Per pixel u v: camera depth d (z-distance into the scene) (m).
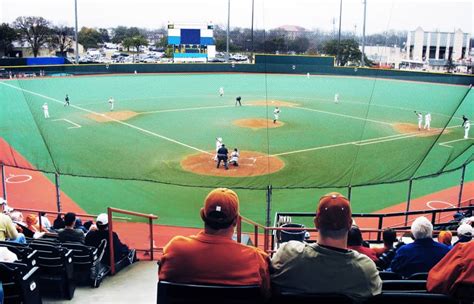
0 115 24.53
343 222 2.88
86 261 6.18
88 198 16.91
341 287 2.89
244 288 2.77
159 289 2.86
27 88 35.81
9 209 9.63
